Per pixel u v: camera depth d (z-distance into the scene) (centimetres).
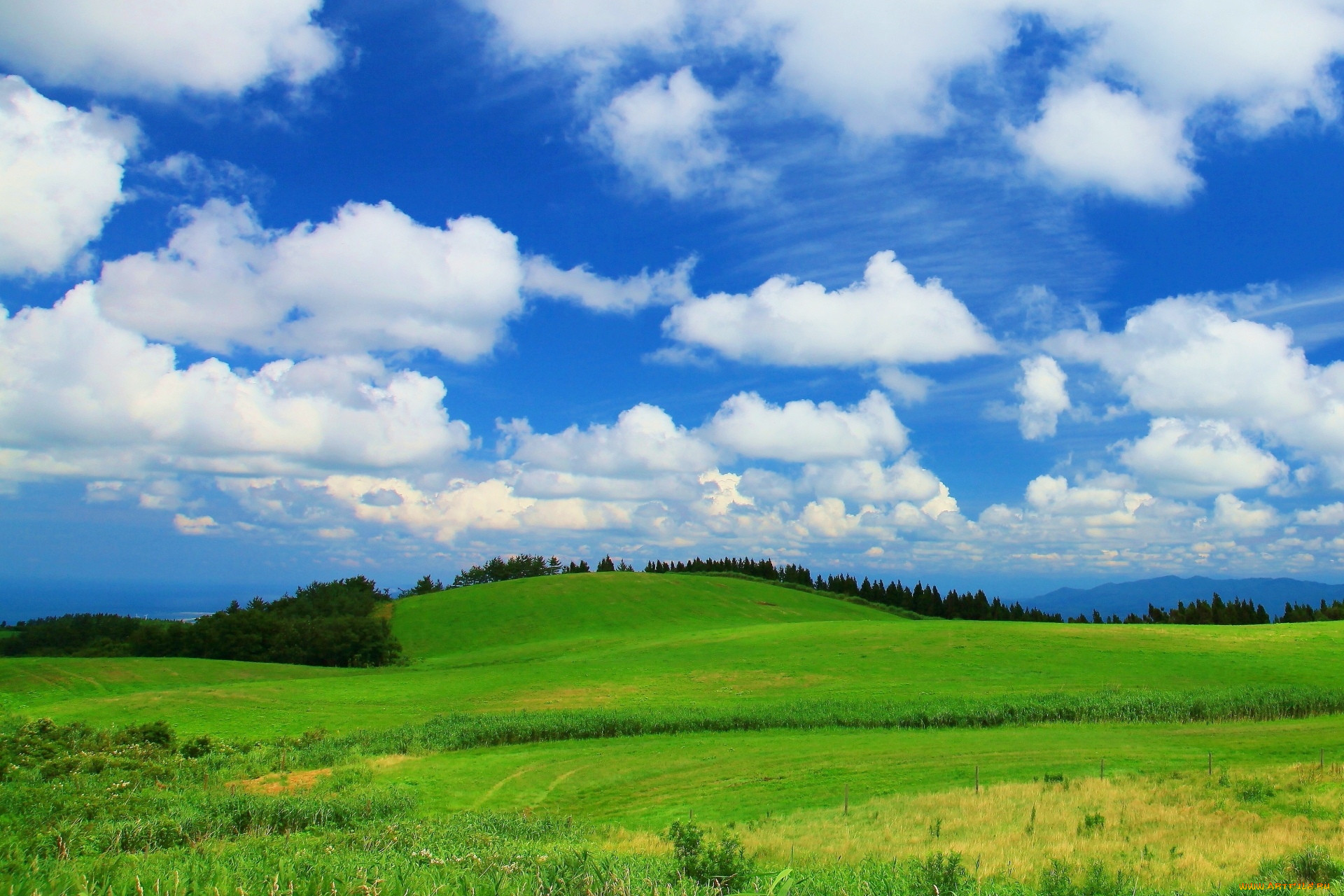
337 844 1970
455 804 3175
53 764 3231
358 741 4438
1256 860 1870
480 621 12862
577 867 1143
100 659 8031
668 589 14962
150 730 4234
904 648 8106
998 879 1623
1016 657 7450
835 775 3491
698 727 4800
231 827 2312
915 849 2131
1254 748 3831
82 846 1844
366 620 10894
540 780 3591
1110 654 7425
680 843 1727
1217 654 7338
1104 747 3959
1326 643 7812
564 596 14138
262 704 6053
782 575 19688
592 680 6944
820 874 1377
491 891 995
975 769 3462
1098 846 2084
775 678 6781
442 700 6281
